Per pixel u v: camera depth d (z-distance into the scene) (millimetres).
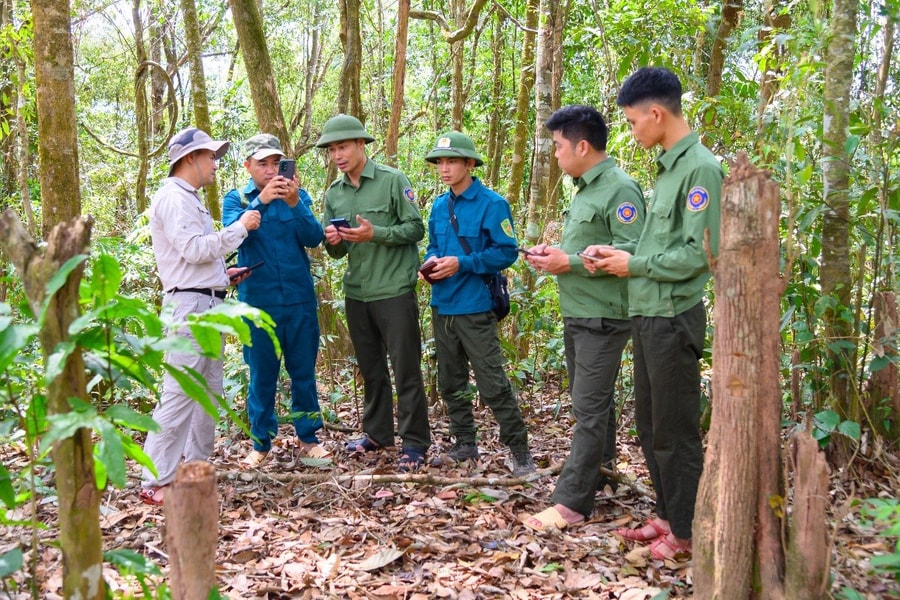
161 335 1742
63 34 3730
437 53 10500
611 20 5730
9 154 8211
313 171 11727
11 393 1918
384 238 4160
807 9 3836
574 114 3473
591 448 3398
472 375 5887
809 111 3818
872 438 3881
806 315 3916
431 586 2844
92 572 1671
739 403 2088
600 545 3227
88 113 12781
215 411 1816
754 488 2102
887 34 4402
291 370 4422
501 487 3879
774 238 2070
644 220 3441
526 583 2887
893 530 1891
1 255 5180
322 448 4500
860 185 4008
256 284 4234
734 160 2127
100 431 1523
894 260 3854
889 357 3674
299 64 16281
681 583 2877
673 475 3057
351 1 5965
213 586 1771
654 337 2980
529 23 7297
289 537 3316
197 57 6285
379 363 4492
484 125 11898
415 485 3947
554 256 3391
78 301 1662
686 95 4809
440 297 4195
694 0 5793
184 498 1715
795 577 2018
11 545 3029
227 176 10531
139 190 7934
